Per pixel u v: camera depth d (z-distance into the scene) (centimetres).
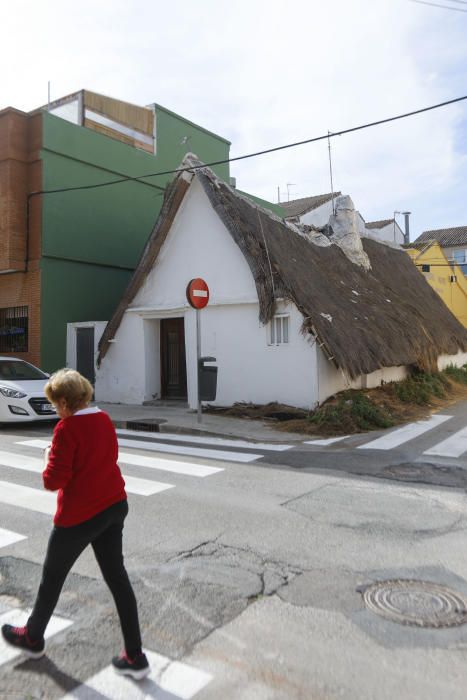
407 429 1101
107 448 315
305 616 362
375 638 336
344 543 488
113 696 287
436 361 1794
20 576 427
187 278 1404
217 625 352
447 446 921
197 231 1386
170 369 1507
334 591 397
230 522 543
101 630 350
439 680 296
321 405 1189
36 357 1598
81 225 1708
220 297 1342
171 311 1409
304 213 2934
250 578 419
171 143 2089
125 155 1859
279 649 326
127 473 739
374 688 290
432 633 341
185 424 1130
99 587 407
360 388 1397
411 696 284
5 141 1572
